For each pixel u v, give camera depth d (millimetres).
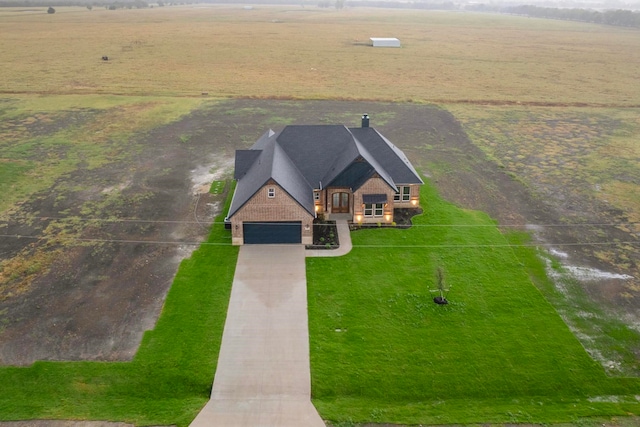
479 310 30109
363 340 27344
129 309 29625
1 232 38625
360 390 24234
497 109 82812
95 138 63344
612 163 57281
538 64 130375
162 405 23203
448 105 84812
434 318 29250
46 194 45906
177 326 28172
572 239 39531
